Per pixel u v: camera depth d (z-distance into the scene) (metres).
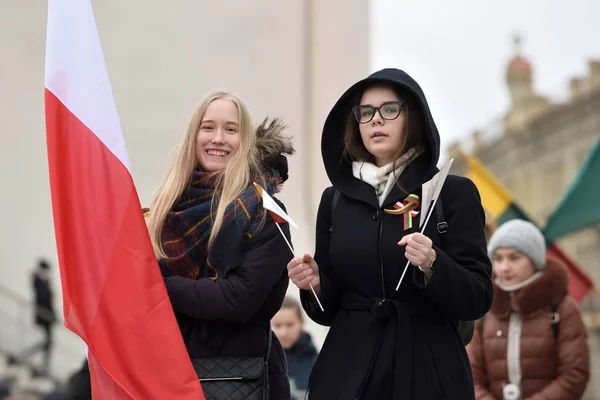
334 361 6.01
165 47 27.45
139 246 6.24
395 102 6.05
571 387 8.82
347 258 6.05
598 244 45.53
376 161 6.25
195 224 6.39
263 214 6.34
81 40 6.60
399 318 5.86
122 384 6.05
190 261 6.36
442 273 5.62
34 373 25.02
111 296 6.18
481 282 5.83
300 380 10.69
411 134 6.06
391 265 5.95
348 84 26.88
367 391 5.88
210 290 6.15
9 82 27.91
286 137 6.88
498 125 57.09
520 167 55.28
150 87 27.38
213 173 6.53
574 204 12.65
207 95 6.73
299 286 6.02
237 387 6.22
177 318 6.36
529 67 59.56
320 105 26.83
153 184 27.19
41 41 28.23
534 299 8.95
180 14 27.45
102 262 6.25
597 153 12.76
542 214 53.62
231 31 27.36
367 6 27.05
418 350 5.86
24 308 25.95
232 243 6.22
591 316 38.34
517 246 9.00
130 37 27.41
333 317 6.29
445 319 6.01
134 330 6.11
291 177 26.19
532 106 56.22
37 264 26.86
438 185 5.70
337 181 6.22
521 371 8.98
